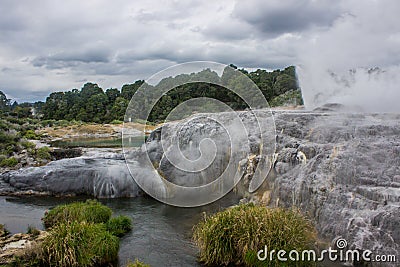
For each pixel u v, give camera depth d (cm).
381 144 1205
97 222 1270
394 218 916
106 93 7906
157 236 1191
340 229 1010
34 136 4450
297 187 1230
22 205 1652
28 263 966
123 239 1165
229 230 989
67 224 1066
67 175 1853
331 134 1391
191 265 972
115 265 980
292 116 1627
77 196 1806
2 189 1875
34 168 1997
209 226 1030
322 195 1123
